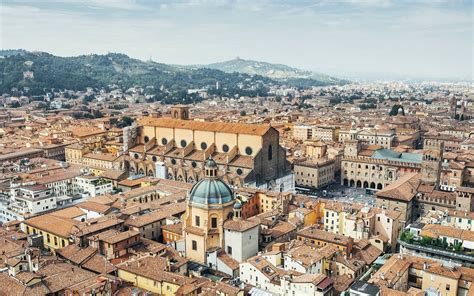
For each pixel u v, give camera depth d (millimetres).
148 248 148625
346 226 171375
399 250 166250
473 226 163750
